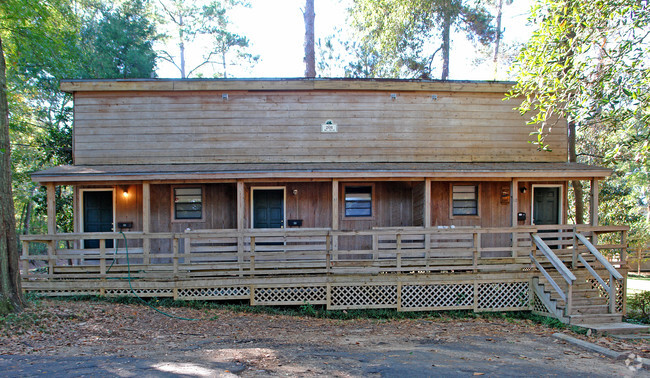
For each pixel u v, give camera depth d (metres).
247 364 6.03
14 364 5.85
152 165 12.78
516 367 6.31
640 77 9.63
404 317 10.65
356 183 13.25
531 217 13.41
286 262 10.75
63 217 17.86
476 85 13.58
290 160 13.20
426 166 12.56
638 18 9.41
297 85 13.19
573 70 10.00
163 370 5.62
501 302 11.18
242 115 13.19
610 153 10.43
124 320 8.84
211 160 13.06
